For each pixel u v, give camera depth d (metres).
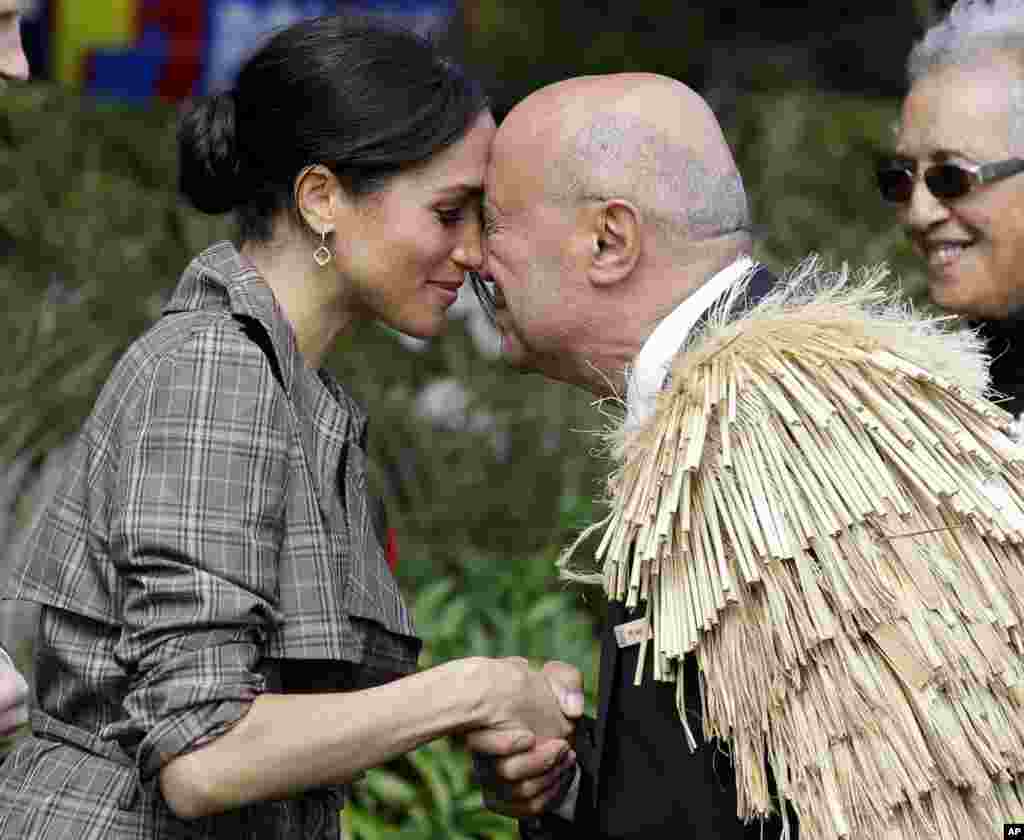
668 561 4.50
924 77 5.72
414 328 4.97
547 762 4.78
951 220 5.69
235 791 4.20
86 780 4.53
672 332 4.76
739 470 4.43
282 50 4.77
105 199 11.88
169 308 4.80
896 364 4.51
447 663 4.62
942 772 4.26
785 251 12.09
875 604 4.29
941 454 4.44
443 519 11.19
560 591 10.23
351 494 4.88
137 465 4.34
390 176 4.75
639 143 4.80
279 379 4.57
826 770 4.26
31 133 11.83
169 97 13.39
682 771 4.58
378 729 4.37
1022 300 5.70
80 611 4.53
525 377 11.84
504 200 4.95
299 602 4.51
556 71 17.11
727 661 4.38
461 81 4.88
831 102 12.79
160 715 4.17
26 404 10.66
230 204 4.93
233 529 4.30
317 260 4.80
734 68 17.78
